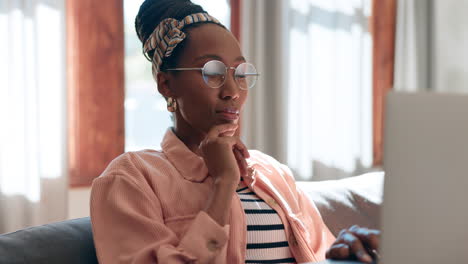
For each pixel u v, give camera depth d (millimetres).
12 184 3059
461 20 4922
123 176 1173
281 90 3939
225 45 1304
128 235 1112
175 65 1315
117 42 3396
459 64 4941
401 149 683
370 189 1668
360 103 4375
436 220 698
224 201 1146
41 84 3154
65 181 3182
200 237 1093
